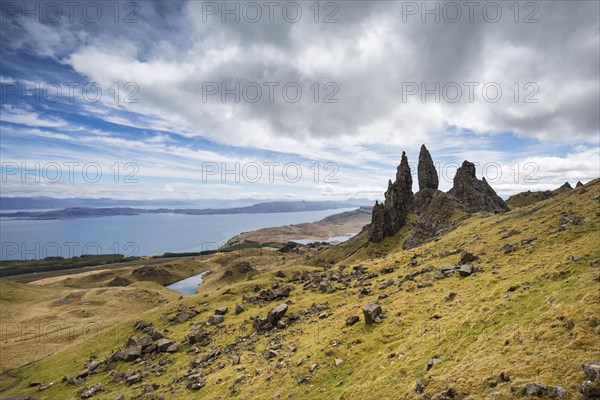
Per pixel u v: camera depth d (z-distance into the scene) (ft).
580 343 84.94
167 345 281.54
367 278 342.03
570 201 321.52
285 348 203.00
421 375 112.27
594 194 300.61
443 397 86.48
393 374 122.01
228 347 241.96
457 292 192.85
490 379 86.33
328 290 332.60
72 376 270.05
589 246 169.48
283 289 378.12
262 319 272.92
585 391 64.90
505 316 127.54
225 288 482.28
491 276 198.08
